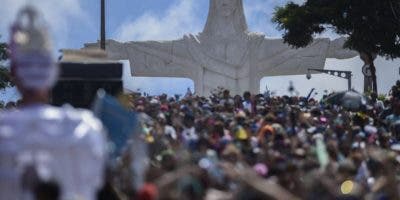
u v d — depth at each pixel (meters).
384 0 64.38
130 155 16.66
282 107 36.34
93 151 10.54
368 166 23.55
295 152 23.16
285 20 66.44
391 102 40.00
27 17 10.80
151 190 15.07
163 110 35.44
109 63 24.56
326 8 65.19
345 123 34.44
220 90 46.44
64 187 10.46
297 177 20.38
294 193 20.27
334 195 20.30
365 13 64.69
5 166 10.48
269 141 26.62
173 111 34.16
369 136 30.61
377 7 64.44
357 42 64.44
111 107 16.77
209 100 42.28
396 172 23.31
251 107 37.50
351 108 38.12
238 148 23.91
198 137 26.14
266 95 42.53
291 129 29.48
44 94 10.83
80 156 10.51
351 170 21.22
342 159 24.61
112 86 24.59
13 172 10.45
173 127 31.00
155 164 23.08
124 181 17.08
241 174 15.60
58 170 10.46
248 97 39.56
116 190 16.44
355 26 64.94
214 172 18.48
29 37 10.75
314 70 65.00
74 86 24.52
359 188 20.97
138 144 16.33
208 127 29.69
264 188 15.34
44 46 10.76
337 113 36.19
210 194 16.80
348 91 38.59
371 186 21.61
